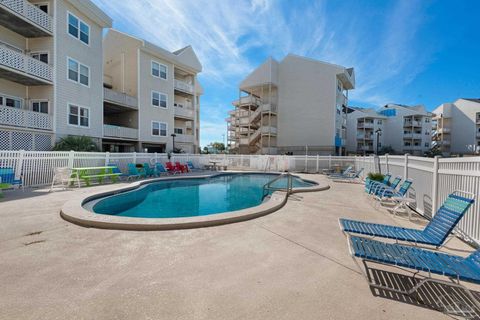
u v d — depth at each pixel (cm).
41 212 570
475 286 278
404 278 289
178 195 1047
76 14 1589
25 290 247
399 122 4994
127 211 766
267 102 3180
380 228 368
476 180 397
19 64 1266
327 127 2819
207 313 216
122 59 2227
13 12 1224
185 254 346
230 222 509
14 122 1254
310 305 232
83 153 1151
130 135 2089
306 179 1424
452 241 423
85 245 376
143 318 207
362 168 1503
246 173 1766
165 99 2408
